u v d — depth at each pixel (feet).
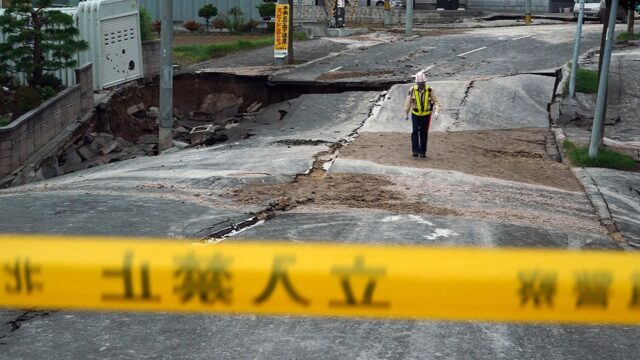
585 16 133.39
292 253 5.94
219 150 56.34
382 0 156.56
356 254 5.89
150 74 81.30
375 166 47.85
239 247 6.07
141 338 20.21
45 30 62.28
